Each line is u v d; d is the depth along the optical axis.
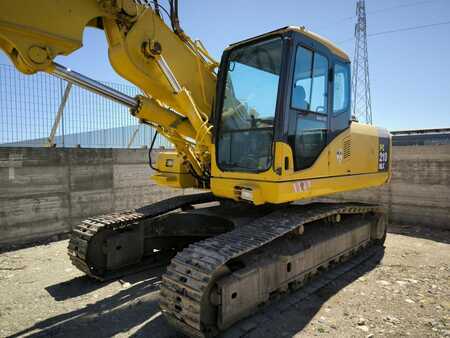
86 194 7.09
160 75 3.84
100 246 4.37
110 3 3.31
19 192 6.08
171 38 4.04
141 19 3.68
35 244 6.09
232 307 2.99
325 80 4.13
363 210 5.32
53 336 3.10
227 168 3.92
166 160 4.91
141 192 8.17
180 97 3.89
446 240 6.52
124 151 7.76
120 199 7.74
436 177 7.43
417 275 4.62
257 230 3.41
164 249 5.18
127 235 4.56
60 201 6.66
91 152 7.13
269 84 3.66
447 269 4.87
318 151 4.02
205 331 2.85
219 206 4.83
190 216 4.58
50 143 6.79
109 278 4.38
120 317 3.45
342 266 4.85
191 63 4.23
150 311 3.57
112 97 3.65
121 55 3.58
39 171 6.33
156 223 4.88
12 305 3.71
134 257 4.65
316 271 4.30
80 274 4.62
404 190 7.90
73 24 3.03
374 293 4.02
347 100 4.60
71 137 7.16
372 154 5.23
